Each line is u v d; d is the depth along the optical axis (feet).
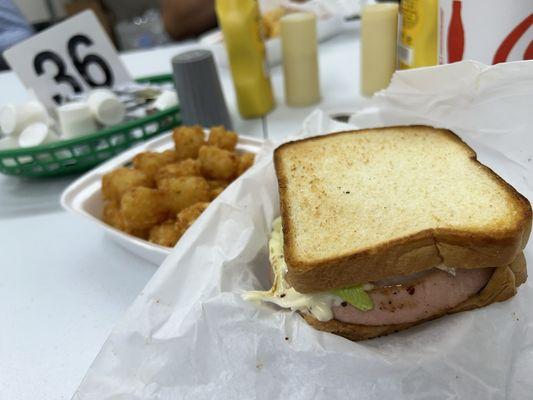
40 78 1.39
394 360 0.56
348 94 1.50
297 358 0.58
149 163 1.05
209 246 0.71
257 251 0.74
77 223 1.10
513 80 0.69
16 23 2.80
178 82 1.26
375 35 1.33
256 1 1.36
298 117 1.40
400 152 0.82
